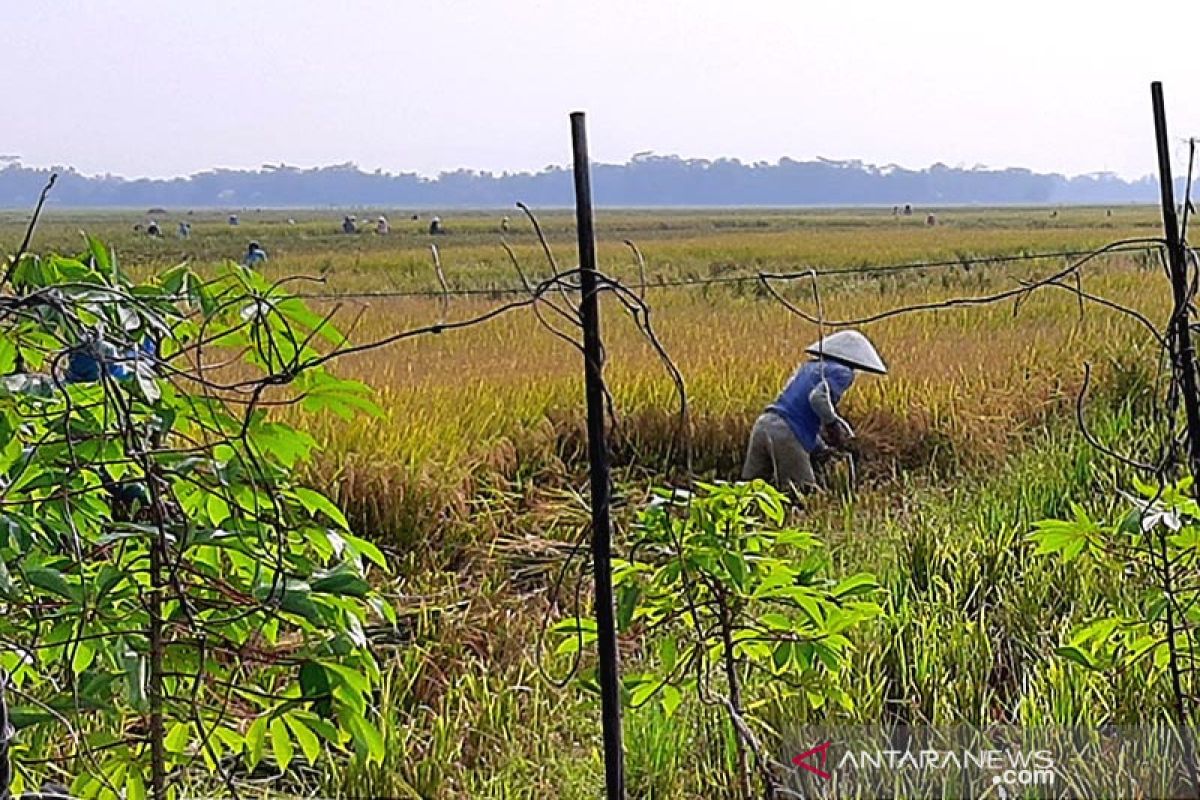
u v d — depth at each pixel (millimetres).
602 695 4266
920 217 149625
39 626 3982
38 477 3641
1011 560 8656
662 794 5926
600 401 4105
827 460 13234
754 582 4734
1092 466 11219
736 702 4836
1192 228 29500
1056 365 16719
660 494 4668
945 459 13742
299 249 75438
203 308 3725
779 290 33469
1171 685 6000
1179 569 5492
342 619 3822
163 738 4203
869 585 4898
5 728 3520
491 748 6602
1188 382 4676
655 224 126875
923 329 20500
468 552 10523
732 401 14391
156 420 3756
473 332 21594
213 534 3697
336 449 11211
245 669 4832
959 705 6418
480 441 12680
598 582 4211
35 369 4012
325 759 6281
